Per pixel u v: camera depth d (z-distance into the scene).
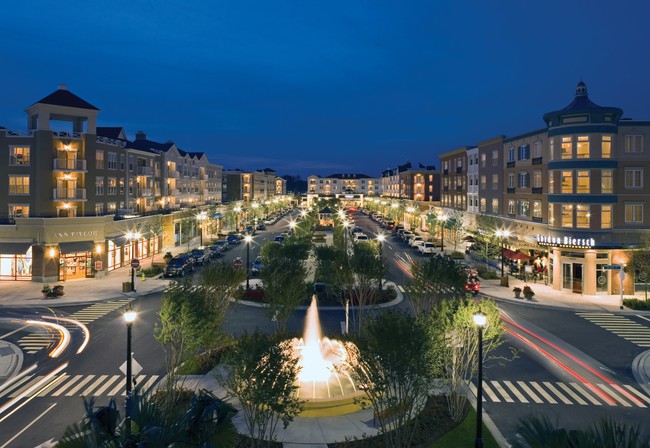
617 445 8.02
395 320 14.88
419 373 14.68
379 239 65.50
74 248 48.38
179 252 69.75
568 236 43.84
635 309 37.22
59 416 18.91
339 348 24.58
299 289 28.66
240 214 113.50
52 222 47.12
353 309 37.03
